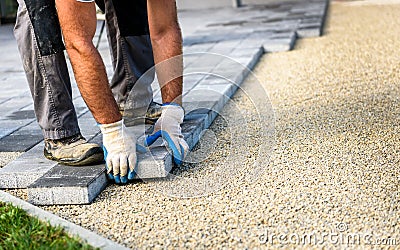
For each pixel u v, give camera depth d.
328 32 7.78
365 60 5.88
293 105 4.50
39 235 2.57
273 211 2.81
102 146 3.32
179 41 3.27
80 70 2.91
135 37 3.73
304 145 3.63
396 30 7.56
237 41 7.04
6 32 9.09
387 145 3.56
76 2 2.83
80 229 2.62
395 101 4.41
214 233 2.64
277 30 7.69
